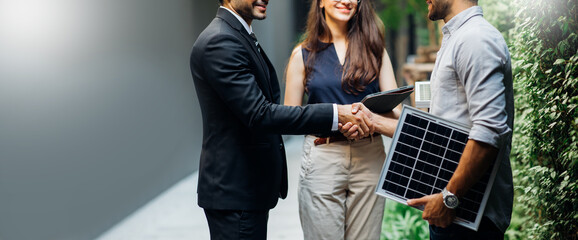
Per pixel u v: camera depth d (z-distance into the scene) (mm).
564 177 2549
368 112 2588
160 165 6500
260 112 2334
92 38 4848
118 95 5359
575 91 2426
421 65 11445
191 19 7500
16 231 3717
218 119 2445
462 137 2102
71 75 4488
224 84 2326
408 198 2156
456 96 2135
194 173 7797
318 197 2977
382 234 4402
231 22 2416
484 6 4000
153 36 6250
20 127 3801
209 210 2516
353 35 2984
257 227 2502
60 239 4254
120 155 5398
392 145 2170
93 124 4848
